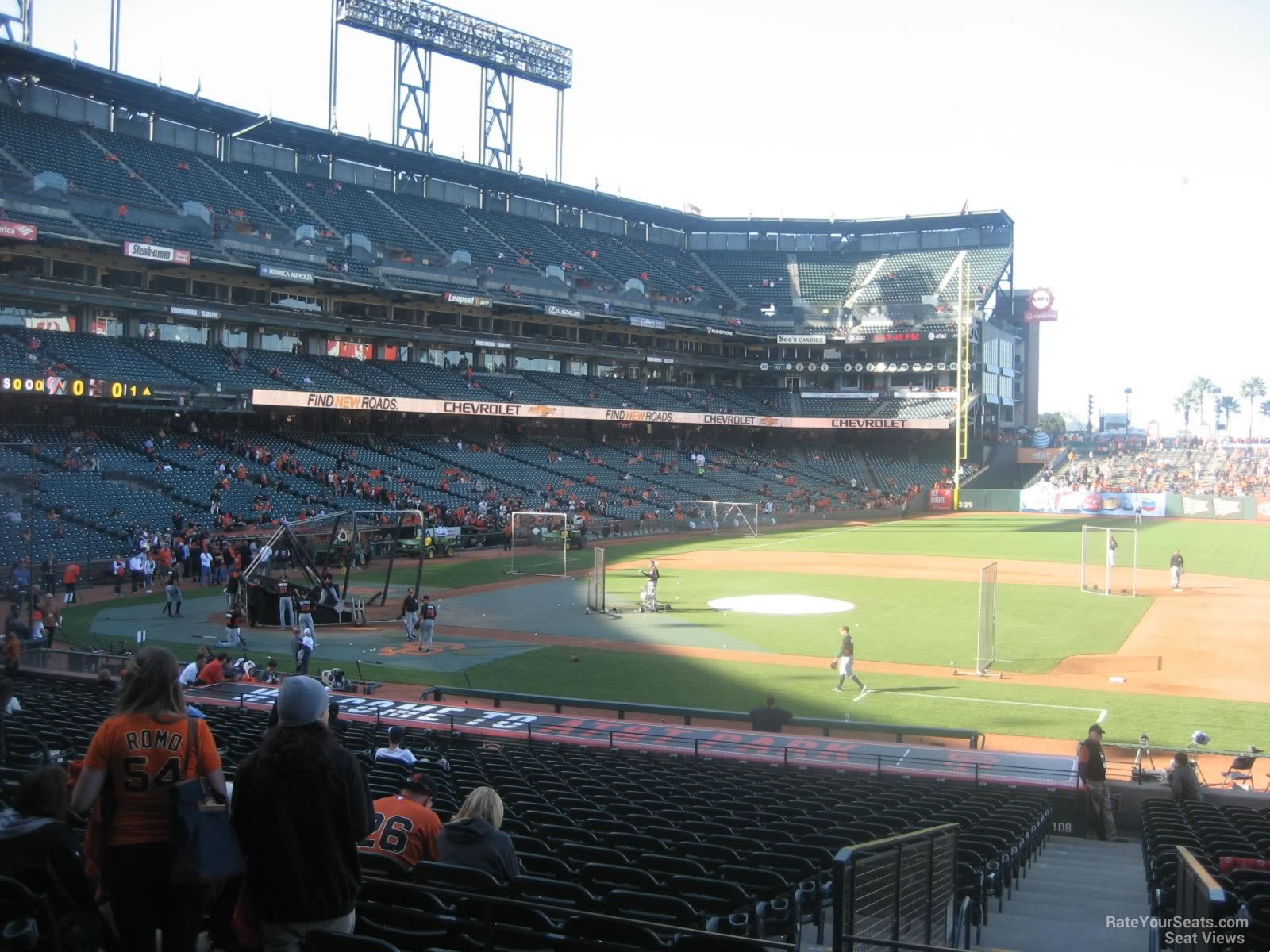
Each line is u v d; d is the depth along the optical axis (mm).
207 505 59781
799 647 39031
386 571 59781
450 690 28672
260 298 76688
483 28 96562
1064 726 27500
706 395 108312
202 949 7691
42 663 29125
